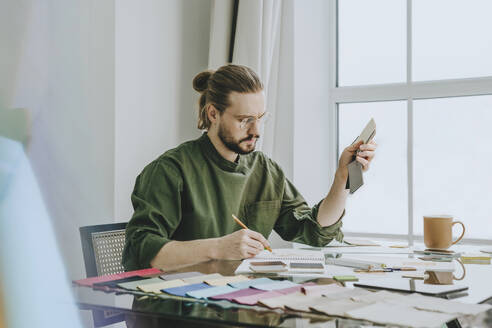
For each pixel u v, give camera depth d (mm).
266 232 1475
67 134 1485
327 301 648
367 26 2350
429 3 2213
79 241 1488
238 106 1268
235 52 1896
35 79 1403
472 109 2150
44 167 1413
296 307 623
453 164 2186
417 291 710
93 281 803
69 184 1480
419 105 2227
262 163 1512
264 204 1471
